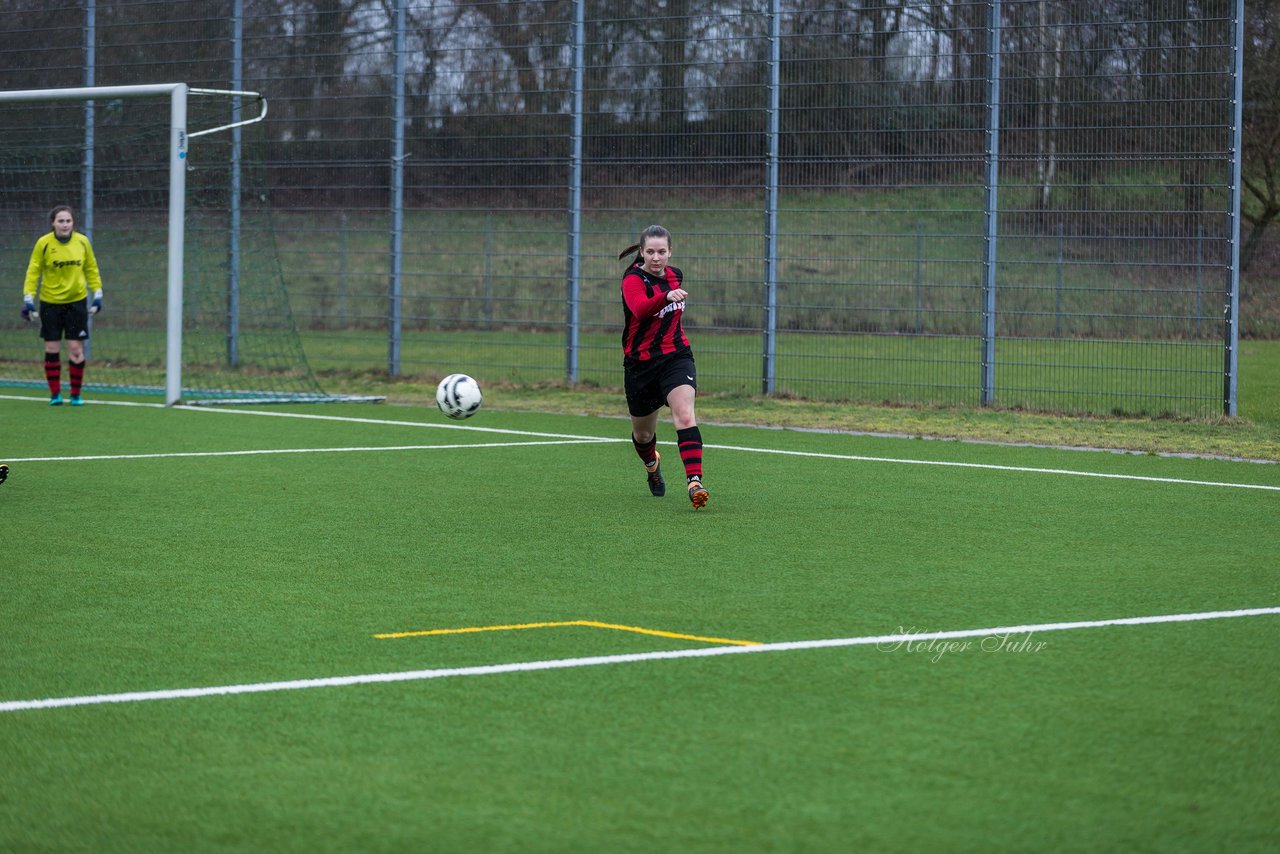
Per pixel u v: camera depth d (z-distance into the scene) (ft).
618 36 198.29
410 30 212.43
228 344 226.17
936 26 179.63
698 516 108.06
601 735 55.62
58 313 188.55
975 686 62.39
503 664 66.03
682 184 196.24
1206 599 80.33
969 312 181.37
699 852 44.37
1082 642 70.33
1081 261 175.42
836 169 186.60
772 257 191.31
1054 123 175.11
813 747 54.19
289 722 57.31
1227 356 169.17
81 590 82.12
